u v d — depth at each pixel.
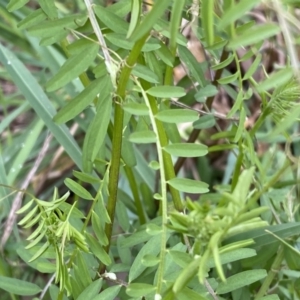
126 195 0.54
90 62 0.31
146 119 0.36
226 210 0.23
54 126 0.50
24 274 0.51
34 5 0.75
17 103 0.73
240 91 0.36
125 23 0.32
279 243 0.38
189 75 0.45
